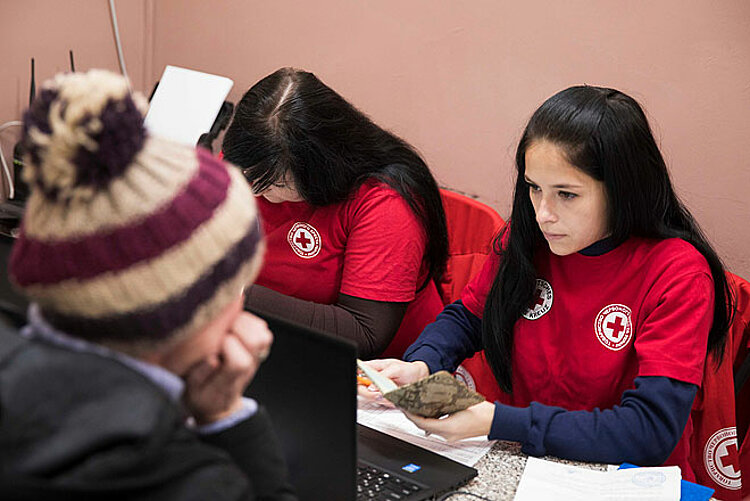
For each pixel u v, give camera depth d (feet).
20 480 1.83
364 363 4.45
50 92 1.96
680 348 4.19
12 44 8.63
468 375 5.61
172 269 1.92
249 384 3.40
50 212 1.92
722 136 6.64
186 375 2.41
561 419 4.10
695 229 4.63
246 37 9.02
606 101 4.23
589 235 4.38
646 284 4.45
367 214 5.32
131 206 1.91
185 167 2.02
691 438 5.12
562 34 7.14
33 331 2.16
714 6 6.46
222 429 2.46
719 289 4.55
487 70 7.59
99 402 1.92
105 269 1.89
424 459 3.94
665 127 6.84
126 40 9.55
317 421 3.20
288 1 8.63
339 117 5.20
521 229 4.73
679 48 6.66
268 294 5.17
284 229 5.54
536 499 3.66
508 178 7.66
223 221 2.00
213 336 2.17
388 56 8.13
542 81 7.32
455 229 6.47
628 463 4.04
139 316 1.92
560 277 4.76
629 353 4.54
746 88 6.47
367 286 5.26
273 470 2.51
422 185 5.50
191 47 9.44
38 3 8.71
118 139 1.91
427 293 5.81
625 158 4.17
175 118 7.50
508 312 4.87
